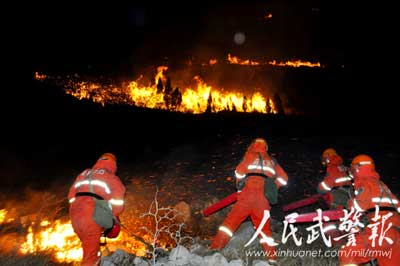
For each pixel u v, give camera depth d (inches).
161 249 210.1
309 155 398.0
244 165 183.8
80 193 154.4
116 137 495.2
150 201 302.5
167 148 442.3
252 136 470.3
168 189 324.8
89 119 581.3
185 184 334.0
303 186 329.1
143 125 547.5
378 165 368.5
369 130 525.7
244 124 540.4
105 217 152.5
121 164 399.2
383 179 336.8
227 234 186.2
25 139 485.7
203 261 170.7
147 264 173.3
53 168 393.7
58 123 559.2
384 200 145.8
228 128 516.1
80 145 469.1
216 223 269.6
